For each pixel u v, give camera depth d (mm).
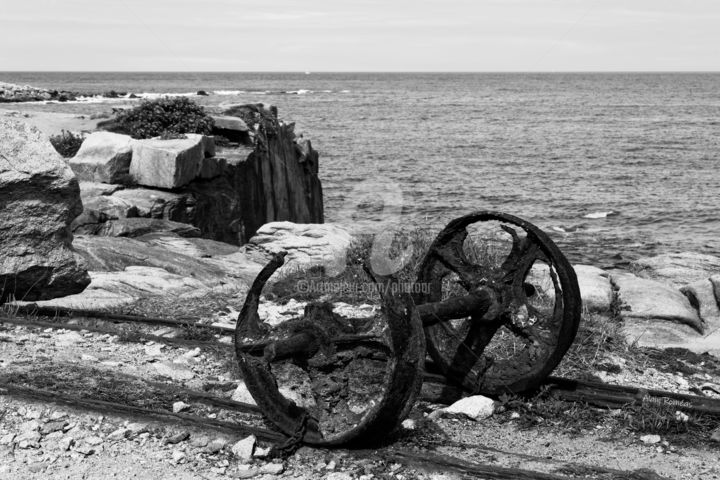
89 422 5918
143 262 11930
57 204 8922
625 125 77438
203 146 18078
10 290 8961
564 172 43000
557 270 6379
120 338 8195
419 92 163875
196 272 11836
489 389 6805
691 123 80250
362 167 42219
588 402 6648
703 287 10531
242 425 5855
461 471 5223
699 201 33594
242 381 7070
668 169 44750
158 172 16672
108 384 6730
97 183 16500
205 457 5480
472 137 62562
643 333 8945
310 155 25109
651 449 5863
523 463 5465
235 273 12164
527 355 6754
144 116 20812
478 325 6902
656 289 10117
